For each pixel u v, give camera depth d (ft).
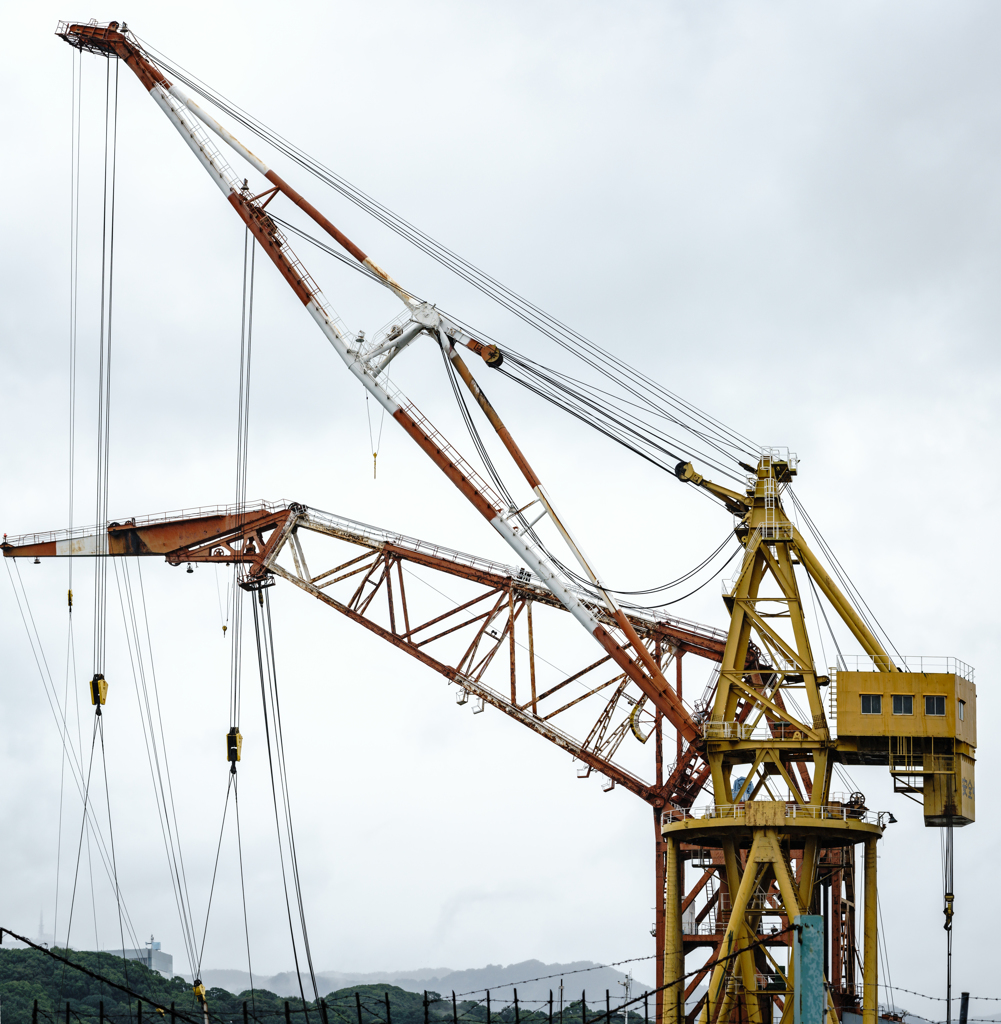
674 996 250.57
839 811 249.96
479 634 323.16
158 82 296.71
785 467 270.87
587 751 316.60
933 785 249.75
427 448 292.81
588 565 288.10
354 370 290.76
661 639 315.58
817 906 267.80
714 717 263.29
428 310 288.92
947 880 266.36
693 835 256.32
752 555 264.93
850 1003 305.12
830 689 252.42
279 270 295.48
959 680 251.39
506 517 292.40
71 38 295.48
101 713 268.21
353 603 326.85
